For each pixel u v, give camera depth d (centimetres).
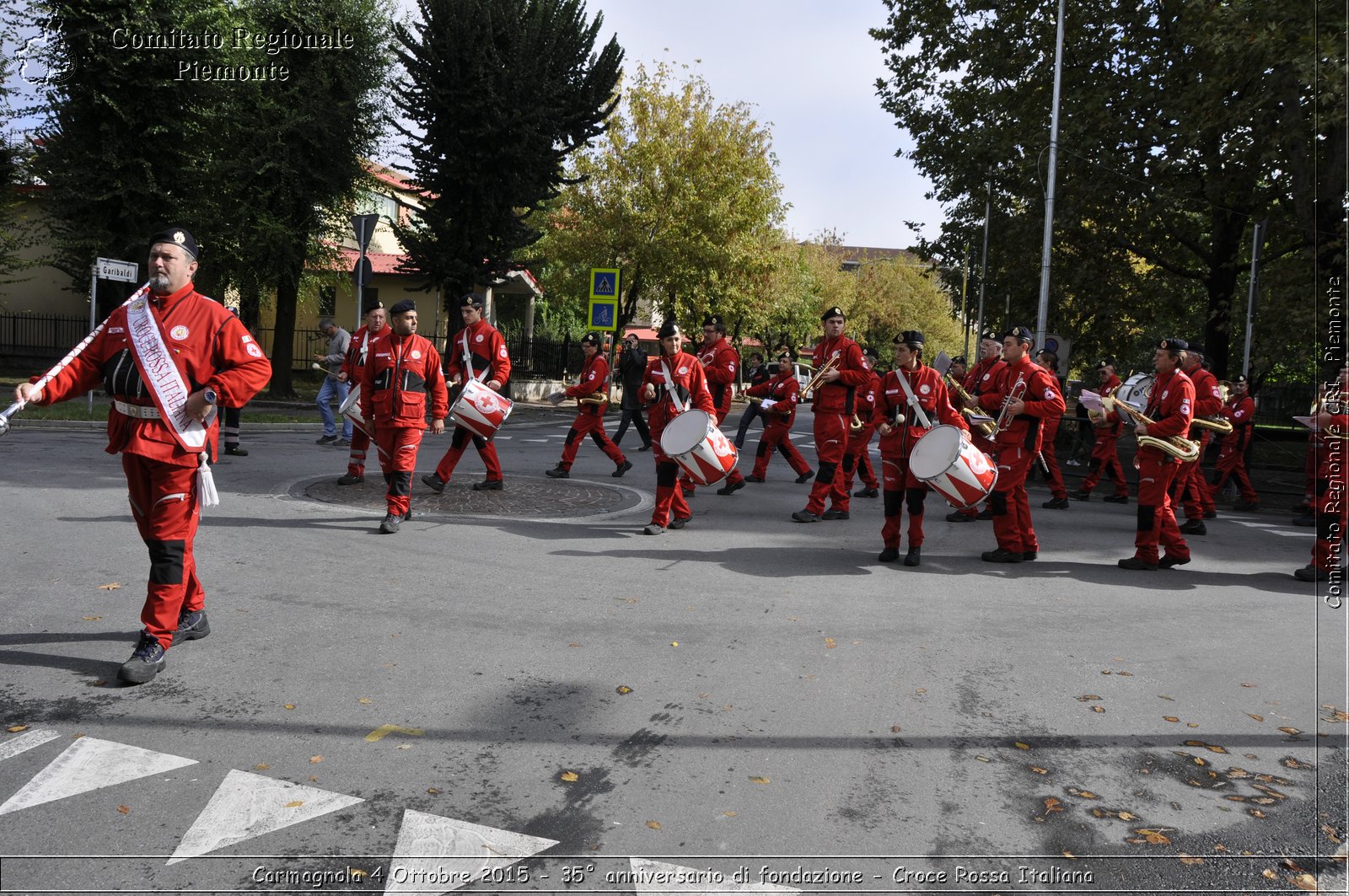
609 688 482
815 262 6444
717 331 1302
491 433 1085
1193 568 886
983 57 2602
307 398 2641
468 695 465
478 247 2591
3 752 383
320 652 518
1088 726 461
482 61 2398
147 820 335
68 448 1309
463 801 357
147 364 469
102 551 719
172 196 2498
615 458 1346
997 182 2662
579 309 5131
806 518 1030
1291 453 3028
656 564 771
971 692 501
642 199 3588
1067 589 759
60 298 3164
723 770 393
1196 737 453
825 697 483
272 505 950
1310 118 1944
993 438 873
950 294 3684
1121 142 2367
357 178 2638
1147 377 1067
